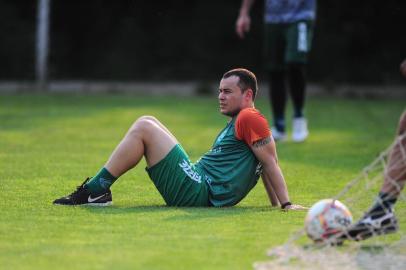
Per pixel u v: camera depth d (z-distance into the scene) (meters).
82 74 71.69
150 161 20.72
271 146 20.58
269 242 16.75
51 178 26.17
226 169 20.83
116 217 19.19
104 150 34.22
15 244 16.48
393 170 17.47
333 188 24.95
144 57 71.25
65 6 70.38
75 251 15.92
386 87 68.44
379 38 68.12
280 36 37.88
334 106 58.06
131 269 14.70
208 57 70.50
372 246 16.84
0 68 70.31
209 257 15.56
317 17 68.06
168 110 53.47
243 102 21.12
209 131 42.22
